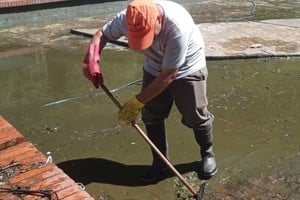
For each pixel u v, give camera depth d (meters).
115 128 4.61
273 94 5.41
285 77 5.98
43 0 9.08
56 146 4.29
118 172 3.80
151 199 3.43
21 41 7.96
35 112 5.07
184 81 3.29
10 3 8.73
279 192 3.49
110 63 6.67
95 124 4.72
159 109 3.51
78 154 4.12
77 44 7.73
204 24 8.70
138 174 3.77
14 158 2.95
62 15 9.46
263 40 7.46
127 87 5.77
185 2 11.19
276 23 8.65
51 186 2.65
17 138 3.12
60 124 4.75
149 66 3.35
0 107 5.21
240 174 3.75
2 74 6.32
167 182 3.63
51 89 5.74
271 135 4.39
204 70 3.38
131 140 4.35
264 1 11.44
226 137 4.36
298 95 5.37
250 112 4.91
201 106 3.42
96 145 4.28
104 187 3.59
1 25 8.78
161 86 2.99
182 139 4.34
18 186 2.65
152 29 2.76
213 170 3.70
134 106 3.02
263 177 3.70
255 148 4.15
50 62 6.80
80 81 5.99
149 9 2.74
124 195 3.48
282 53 6.76
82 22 9.30
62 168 3.87
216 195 3.46
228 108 5.02
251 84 5.75
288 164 3.88
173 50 2.91
